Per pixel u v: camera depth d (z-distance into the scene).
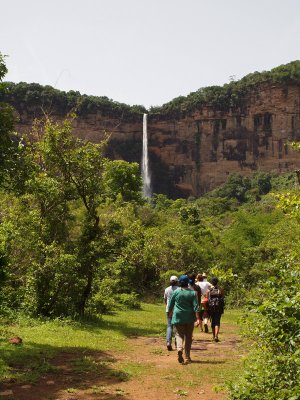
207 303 12.34
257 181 87.06
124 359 8.30
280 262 5.52
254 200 82.12
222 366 7.57
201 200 86.62
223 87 96.75
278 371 4.30
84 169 14.13
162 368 7.48
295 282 4.59
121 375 6.86
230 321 16.73
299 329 4.09
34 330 10.96
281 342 4.33
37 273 13.09
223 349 9.61
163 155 98.31
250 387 4.32
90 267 14.33
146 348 9.78
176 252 32.03
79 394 5.83
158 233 34.59
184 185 96.12
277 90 91.12
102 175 14.73
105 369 7.31
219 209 74.12
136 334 12.16
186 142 96.94
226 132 94.38
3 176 9.52
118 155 96.31
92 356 8.42
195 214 56.34
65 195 14.25
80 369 7.18
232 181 89.19
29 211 14.12
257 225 33.78
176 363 7.92
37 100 87.88
